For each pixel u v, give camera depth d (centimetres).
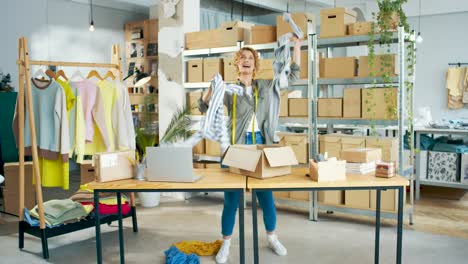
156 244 394
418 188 568
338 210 455
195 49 573
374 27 440
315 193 462
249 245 384
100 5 885
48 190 638
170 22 591
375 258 328
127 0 862
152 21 888
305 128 673
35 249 389
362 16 600
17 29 754
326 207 461
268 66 496
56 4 812
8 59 743
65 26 828
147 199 535
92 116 428
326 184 277
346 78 455
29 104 372
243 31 542
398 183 278
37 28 784
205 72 560
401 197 280
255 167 287
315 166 283
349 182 278
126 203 427
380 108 432
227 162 306
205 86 562
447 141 619
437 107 929
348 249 374
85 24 862
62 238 418
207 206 536
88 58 870
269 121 354
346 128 627
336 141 458
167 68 598
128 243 398
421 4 914
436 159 577
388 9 427
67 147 390
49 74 400
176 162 285
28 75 374
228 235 345
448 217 480
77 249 387
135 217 433
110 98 436
